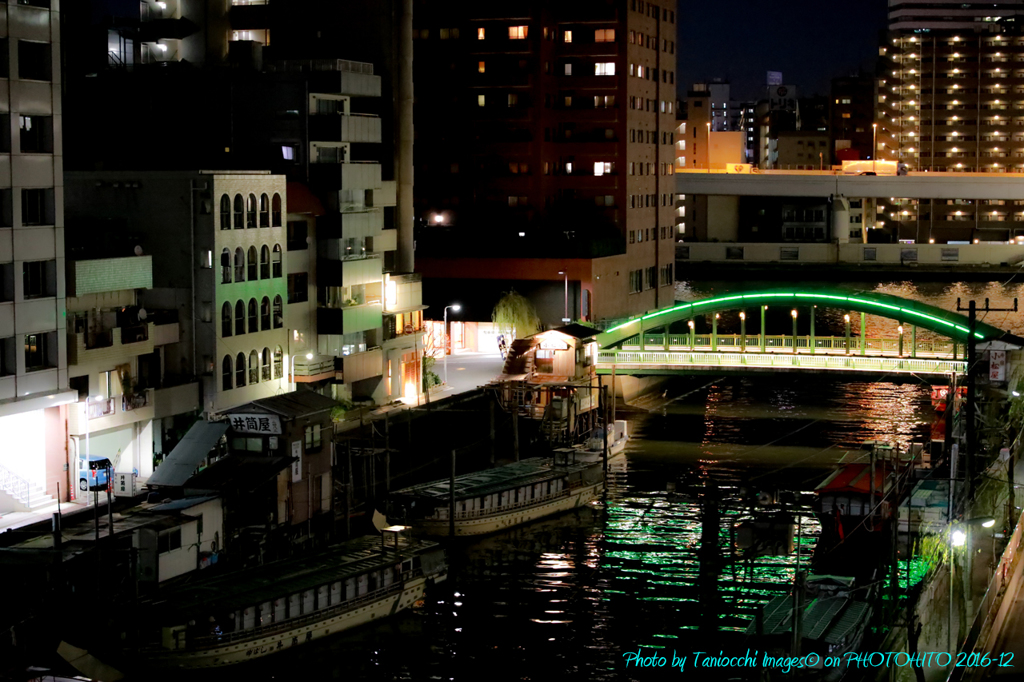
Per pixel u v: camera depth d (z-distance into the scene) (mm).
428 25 132625
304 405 70750
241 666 57594
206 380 79875
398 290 101188
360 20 103125
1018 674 47875
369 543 68625
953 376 90812
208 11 104500
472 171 133000
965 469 69875
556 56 133250
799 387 134250
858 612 58531
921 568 66562
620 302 132125
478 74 131750
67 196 81750
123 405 73688
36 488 68812
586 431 103125
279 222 85812
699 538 79062
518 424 99375
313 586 60906
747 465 98438
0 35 65750
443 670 58781
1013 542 61031
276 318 86125
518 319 120750
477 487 81312
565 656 60625
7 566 55500
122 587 57438
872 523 72875
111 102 97000
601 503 88000
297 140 92312
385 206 103062
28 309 67438
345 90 94875
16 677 50469
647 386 128750
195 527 62250
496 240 126062
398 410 93688
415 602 66875
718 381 137750
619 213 133375
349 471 75125
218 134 94188
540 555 76000
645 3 137500
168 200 79500
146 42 105562
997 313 180625
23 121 67625
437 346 126062
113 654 53406
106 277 74000
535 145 131625
